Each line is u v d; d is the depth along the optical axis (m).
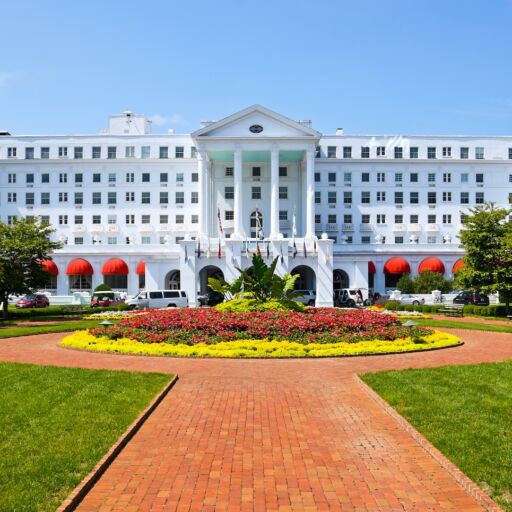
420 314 44.88
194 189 79.69
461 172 82.38
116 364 19.78
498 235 44.75
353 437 11.20
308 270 69.31
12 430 11.16
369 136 83.12
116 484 8.79
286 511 7.85
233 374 17.78
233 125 69.44
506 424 11.43
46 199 80.44
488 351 23.30
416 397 13.80
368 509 7.91
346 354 21.41
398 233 81.12
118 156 81.00
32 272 43.78
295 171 78.00
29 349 24.47
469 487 8.44
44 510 7.62
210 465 9.62
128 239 79.25
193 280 58.84
